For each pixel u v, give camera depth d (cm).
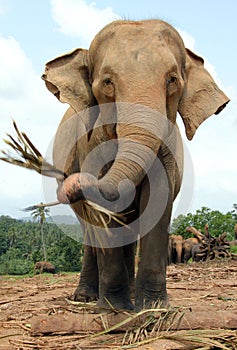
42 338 554
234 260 2019
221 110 663
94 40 622
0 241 6288
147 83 543
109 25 614
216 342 491
